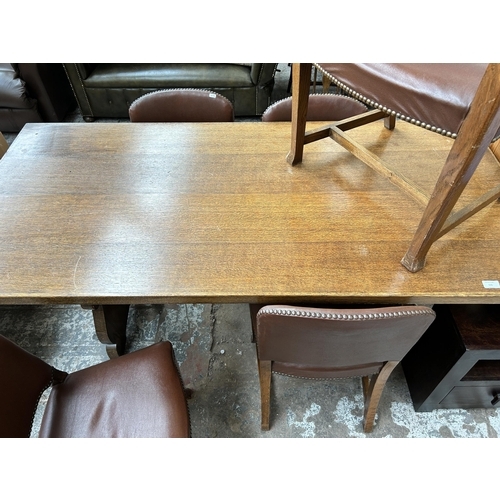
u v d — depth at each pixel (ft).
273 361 3.22
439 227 2.71
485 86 1.84
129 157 4.19
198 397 4.66
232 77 7.99
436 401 4.31
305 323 2.39
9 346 2.87
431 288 2.98
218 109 5.11
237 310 5.49
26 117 8.15
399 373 4.86
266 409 4.04
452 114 2.11
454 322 3.61
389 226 3.43
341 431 4.42
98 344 5.13
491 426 4.44
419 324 2.52
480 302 3.02
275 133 4.53
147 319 5.41
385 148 4.21
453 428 4.42
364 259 3.17
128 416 3.15
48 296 2.94
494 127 2.00
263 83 8.08
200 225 3.45
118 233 3.38
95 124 4.68
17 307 5.50
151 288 2.98
